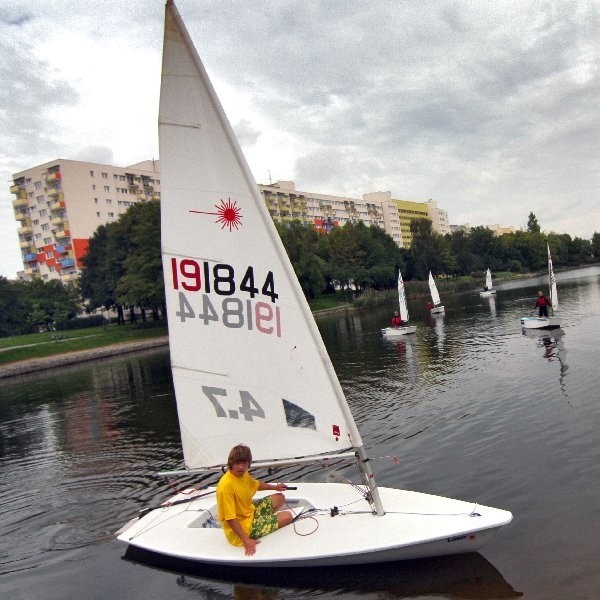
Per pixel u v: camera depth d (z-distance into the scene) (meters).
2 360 47.31
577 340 22.66
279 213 128.12
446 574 6.18
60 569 7.46
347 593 6.02
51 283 76.94
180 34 5.80
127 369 36.38
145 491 10.46
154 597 6.40
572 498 7.86
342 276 84.88
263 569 6.57
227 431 6.91
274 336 6.50
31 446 15.93
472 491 8.61
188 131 6.20
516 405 13.39
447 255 107.38
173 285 6.67
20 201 95.75
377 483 9.44
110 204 95.44
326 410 6.50
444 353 24.14
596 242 181.25
